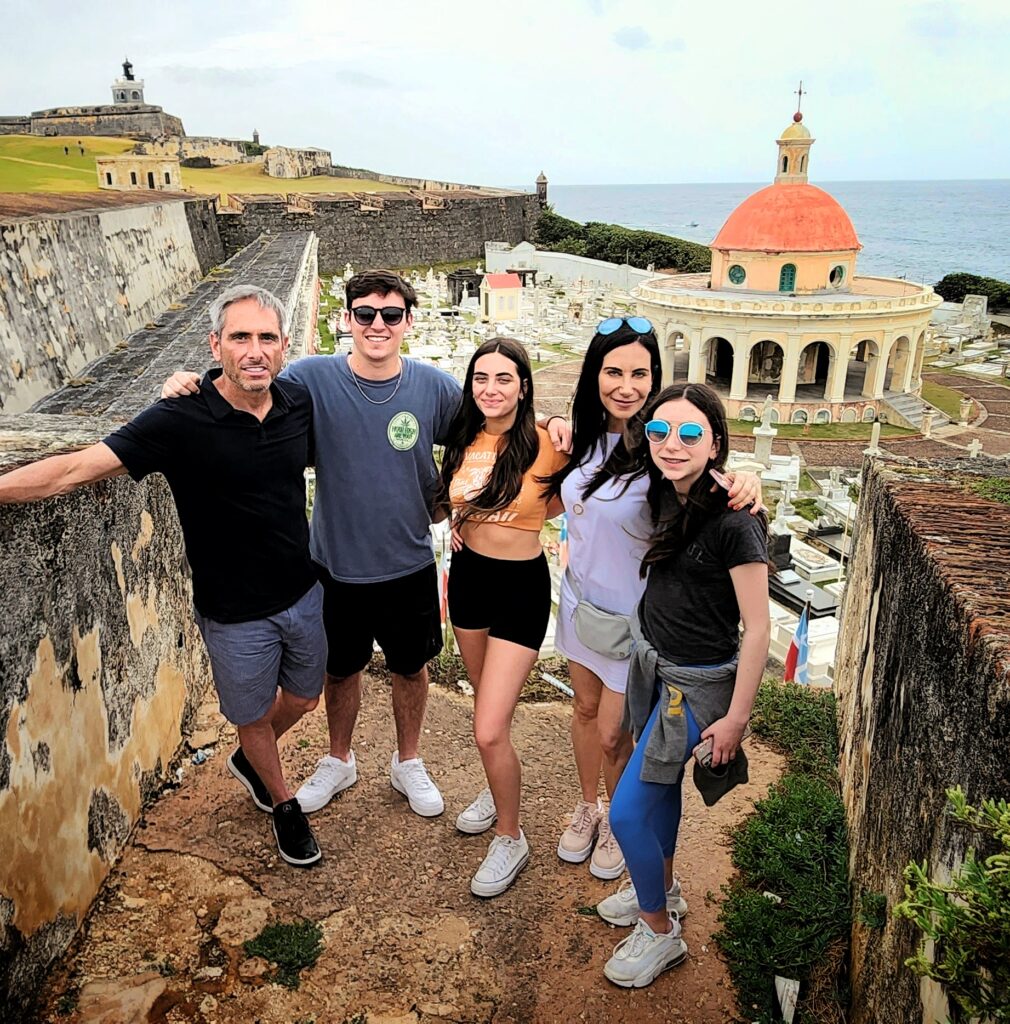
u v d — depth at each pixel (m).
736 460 25.03
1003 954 1.79
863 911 3.33
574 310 45.62
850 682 5.48
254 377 3.33
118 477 4.25
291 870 4.13
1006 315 50.47
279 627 3.81
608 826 4.34
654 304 33.88
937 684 2.94
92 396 14.54
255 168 90.31
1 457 4.04
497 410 3.72
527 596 3.95
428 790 4.66
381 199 64.31
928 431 29.47
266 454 3.55
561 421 4.02
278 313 3.39
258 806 4.53
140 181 53.38
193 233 39.88
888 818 3.48
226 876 4.05
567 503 3.85
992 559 3.24
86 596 3.79
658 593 3.38
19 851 3.14
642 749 3.41
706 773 3.35
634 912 3.91
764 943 3.80
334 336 37.09
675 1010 3.49
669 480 3.41
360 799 4.73
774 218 33.38
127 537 4.36
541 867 4.29
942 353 43.16
